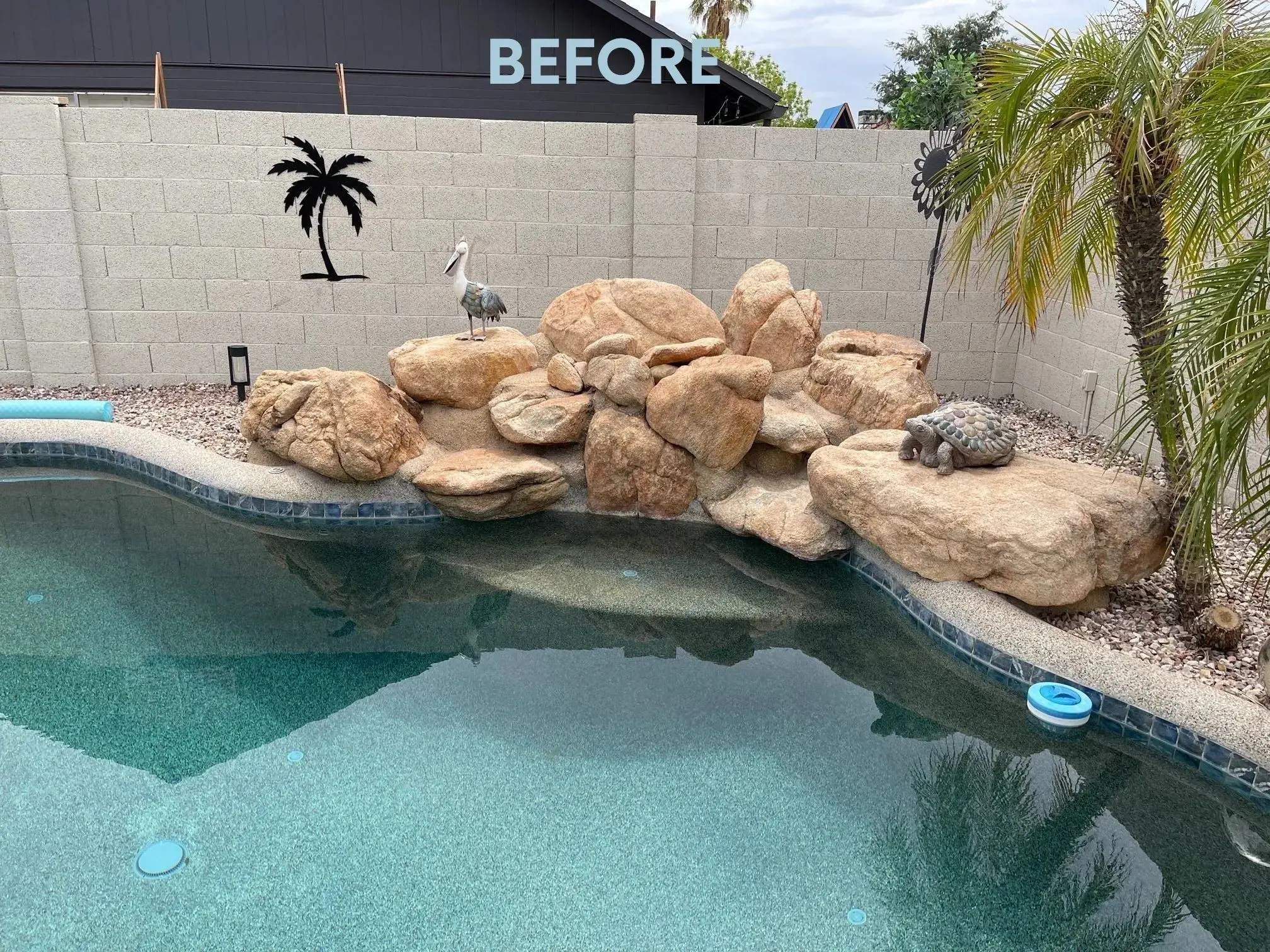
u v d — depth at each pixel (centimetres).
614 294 823
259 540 696
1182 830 396
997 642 511
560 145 953
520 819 390
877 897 349
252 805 396
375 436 710
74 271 961
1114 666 474
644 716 473
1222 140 402
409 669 517
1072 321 903
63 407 861
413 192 963
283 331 1005
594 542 700
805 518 669
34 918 332
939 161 894
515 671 518
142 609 581
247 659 523
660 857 369
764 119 1609
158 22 1330
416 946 321
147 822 383
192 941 323
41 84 1340
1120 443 499
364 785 411
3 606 578
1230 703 436
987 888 357
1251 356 352
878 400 733
